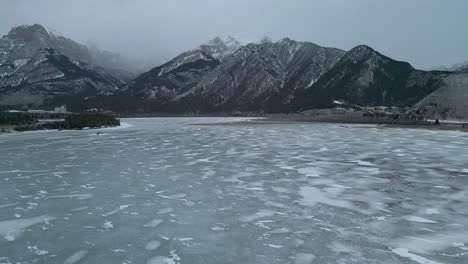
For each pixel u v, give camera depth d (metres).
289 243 9.84
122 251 9.47
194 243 9.94
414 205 13.09
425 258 8.86
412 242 9.82
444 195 14.39
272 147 29.62
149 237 10.39
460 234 10.34
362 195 14.48
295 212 12.45
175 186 16.27
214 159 23.52
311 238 10.16
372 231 10.63
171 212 12.62
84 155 26.27
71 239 10.30
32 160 24.08
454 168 19.84
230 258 8.98
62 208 13.18
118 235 10.57
